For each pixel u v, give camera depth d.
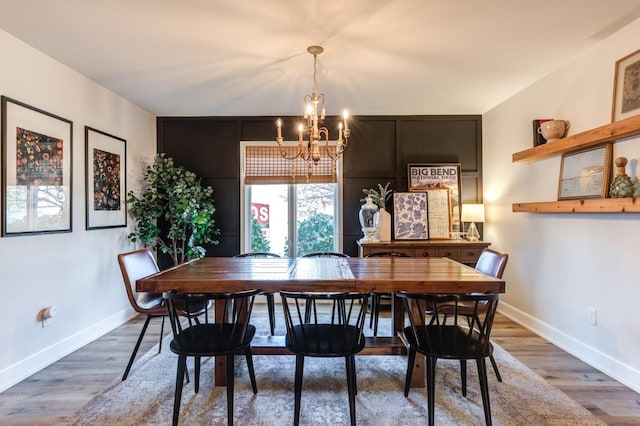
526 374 2.46
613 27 2.33
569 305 2.85
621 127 2.18
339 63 2.87
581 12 2.15
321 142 4.43
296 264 2.69
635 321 2.26
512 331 3.31
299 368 1.87
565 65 2.90
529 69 3.02
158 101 3.85
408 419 1.95
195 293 1.96
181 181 3.92
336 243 4.48
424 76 3.15
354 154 4.41
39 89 2.63
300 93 3.60
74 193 2.99
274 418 1.96
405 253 3.84
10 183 2.38
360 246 3.98
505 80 3.27
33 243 2.57
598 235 2.56
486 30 2.36
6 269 2.35
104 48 2.60
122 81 3.25
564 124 2.85
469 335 2.01
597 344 2.57
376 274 2.26
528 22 2.26
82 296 3.07
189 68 2.96
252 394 2.21
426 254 3.85
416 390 2.26
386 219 4.04
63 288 2.85
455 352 1.83
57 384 2.35
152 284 2.10
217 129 4.43
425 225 4.17
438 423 1.91
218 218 4.45
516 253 3.62
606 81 2.50
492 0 2.01
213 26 2.29
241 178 4.43
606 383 2.34
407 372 2.18
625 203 2.17
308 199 4.52
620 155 2.36
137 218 3.97
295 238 4.52
